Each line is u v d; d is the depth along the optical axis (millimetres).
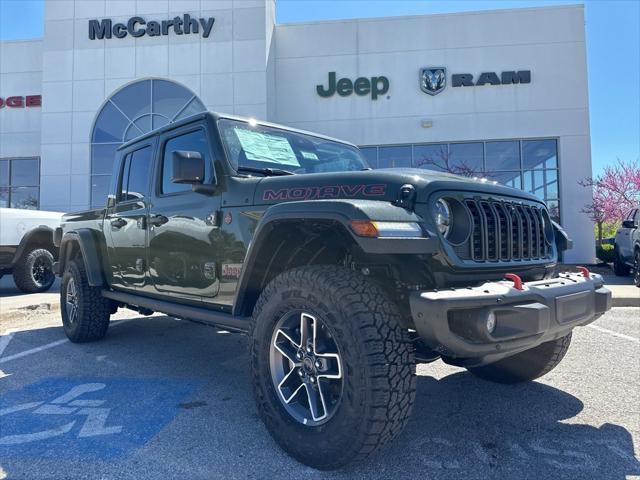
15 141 18922
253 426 2838
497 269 2578
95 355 4523
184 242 3416
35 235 9398
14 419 2963
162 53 16359
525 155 15750
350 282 2271
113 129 16781
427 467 2330
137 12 16547
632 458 2422
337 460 2170
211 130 3268
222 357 4445
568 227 15398
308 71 16531
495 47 15766
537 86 15609
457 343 2098
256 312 2600
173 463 2385
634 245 9797
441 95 15953
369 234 2104
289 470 2305
